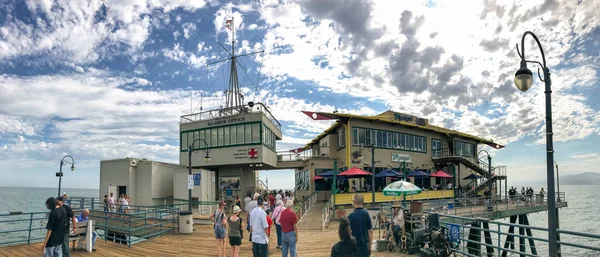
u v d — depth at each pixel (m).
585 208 111.06
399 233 13.74
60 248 9.72
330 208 27.92
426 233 12.88
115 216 23.12
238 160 33.31
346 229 5.99
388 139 37.88
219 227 12.38
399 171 38.03
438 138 44.22
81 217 14.89
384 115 38.75
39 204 98.38
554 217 8.14
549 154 8.33
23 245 14.98
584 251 38.72
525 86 8.49
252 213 9.77
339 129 38.62
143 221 22.59
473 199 34.19
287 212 9.71
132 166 31.72
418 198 36.09
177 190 31.36
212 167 36.44
